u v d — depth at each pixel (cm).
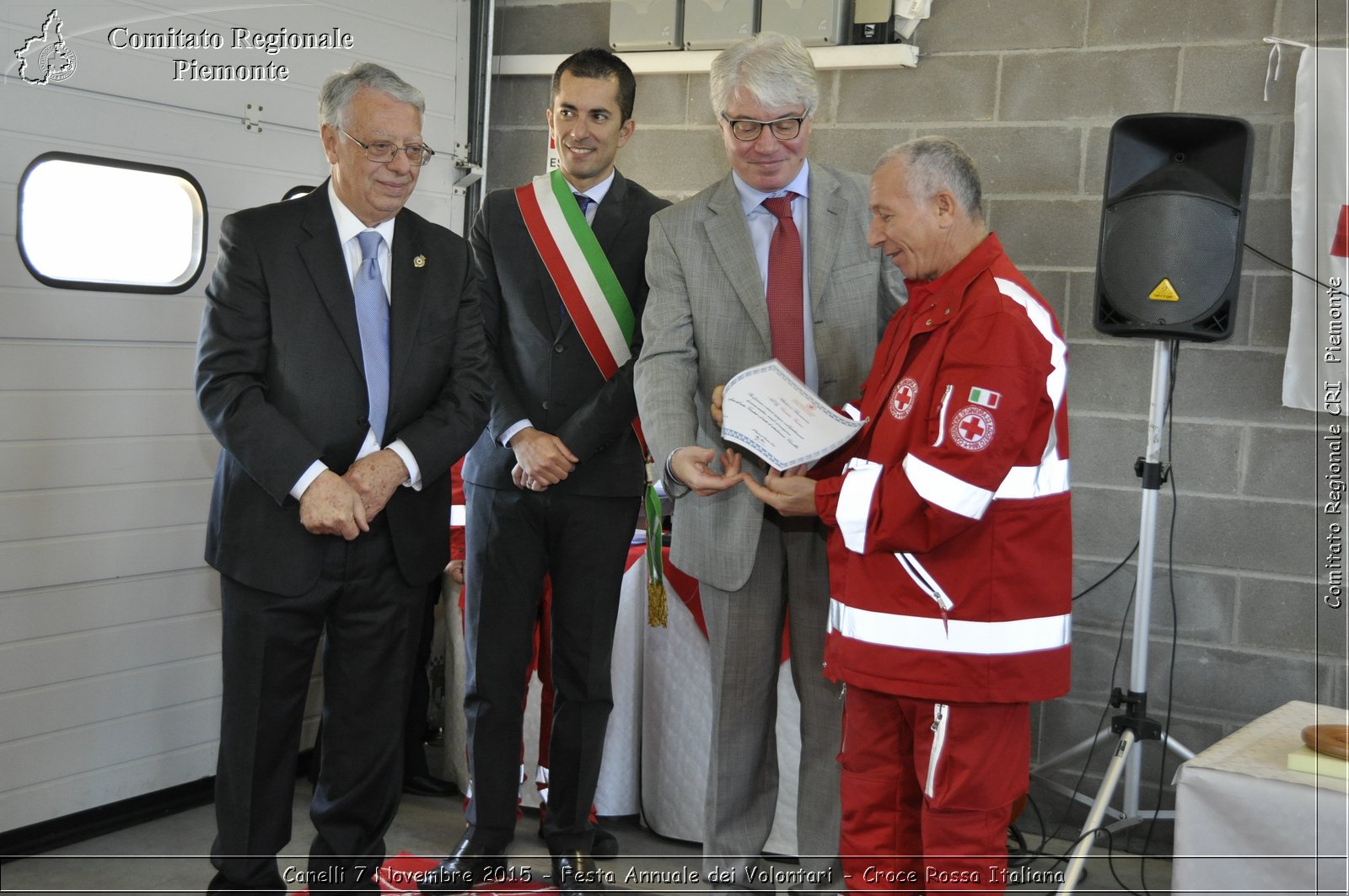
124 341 298
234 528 224
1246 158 279
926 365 195
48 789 290
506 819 266
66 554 289
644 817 310
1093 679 324
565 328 263
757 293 241
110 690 301
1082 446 323
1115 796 321
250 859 226
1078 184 320
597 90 259
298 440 218
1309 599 303
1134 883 293
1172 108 310
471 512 269
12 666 280
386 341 234
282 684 227
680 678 300
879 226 202
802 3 341
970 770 194
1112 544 321
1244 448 307
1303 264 295
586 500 260
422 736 332
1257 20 300
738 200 244
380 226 233
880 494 194
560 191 265
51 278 281
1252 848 181
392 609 236
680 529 250
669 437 234
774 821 296
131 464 302
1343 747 180
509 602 263
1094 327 302
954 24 331
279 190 332
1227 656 311
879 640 198
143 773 311
